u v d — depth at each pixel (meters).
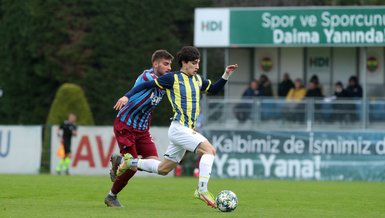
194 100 37.34
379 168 80.19
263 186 62.94
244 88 92.62
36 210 37.06
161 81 37.09
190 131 37.09
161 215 34.62
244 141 82.94
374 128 82.19
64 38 114.50
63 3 114.31
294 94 85.94
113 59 113.12
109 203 39.72
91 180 67.25
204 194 36.75
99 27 113.12
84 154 88.00
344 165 80.88
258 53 92.19
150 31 113.94
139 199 46.56
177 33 117.81
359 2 114.94
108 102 112.94
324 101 82.94
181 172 88.81
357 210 40.59
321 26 85.31
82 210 37.31
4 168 90.19
